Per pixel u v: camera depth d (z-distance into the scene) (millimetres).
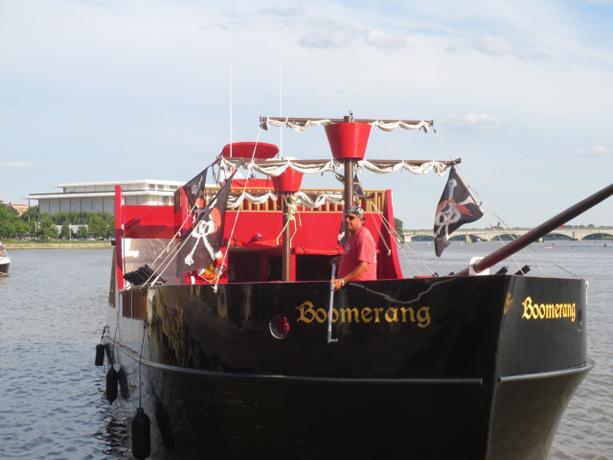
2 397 19172
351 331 10016
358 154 12500
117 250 18391
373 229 16797
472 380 9594
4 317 36812
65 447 15070
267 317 10438
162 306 12188
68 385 20500
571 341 10773
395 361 9875
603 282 57125
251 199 16078
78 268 87875
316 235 16609
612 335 27562
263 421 10602
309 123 13516
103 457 14461
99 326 33156
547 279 10164
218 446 11148
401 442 10078
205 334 11094
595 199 9688
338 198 16203
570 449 14523
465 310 9586
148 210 18703
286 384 10273
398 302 9828
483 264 10625
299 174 14234
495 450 10000
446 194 14008
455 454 9961
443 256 87000
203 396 11102
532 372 10008
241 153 16609
